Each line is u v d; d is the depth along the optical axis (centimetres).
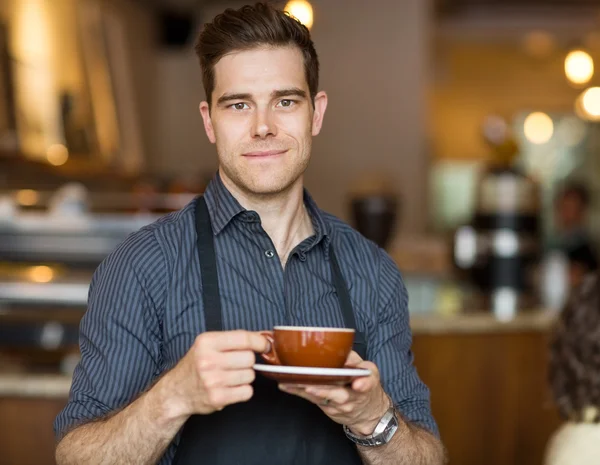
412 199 679
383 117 681
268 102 142
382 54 682
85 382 140
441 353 322
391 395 152
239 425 141
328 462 142
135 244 145
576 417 182
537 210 410
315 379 116
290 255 150
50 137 448
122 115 568
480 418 327
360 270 155
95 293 144
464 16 805
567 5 785
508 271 401
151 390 127
